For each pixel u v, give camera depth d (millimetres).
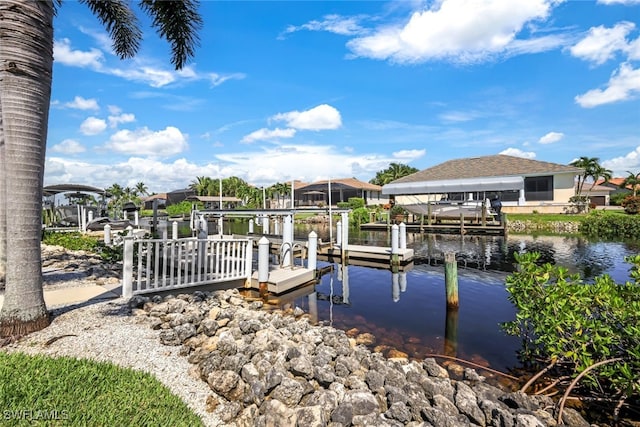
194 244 7688
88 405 2895
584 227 24172
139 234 17344
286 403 3480
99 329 4855
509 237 22719
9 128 4375
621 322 4359
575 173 29688
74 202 26297
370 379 4102
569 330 4875
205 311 6094
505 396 4066
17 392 2914
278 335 5152
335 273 12969
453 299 8188
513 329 5609
